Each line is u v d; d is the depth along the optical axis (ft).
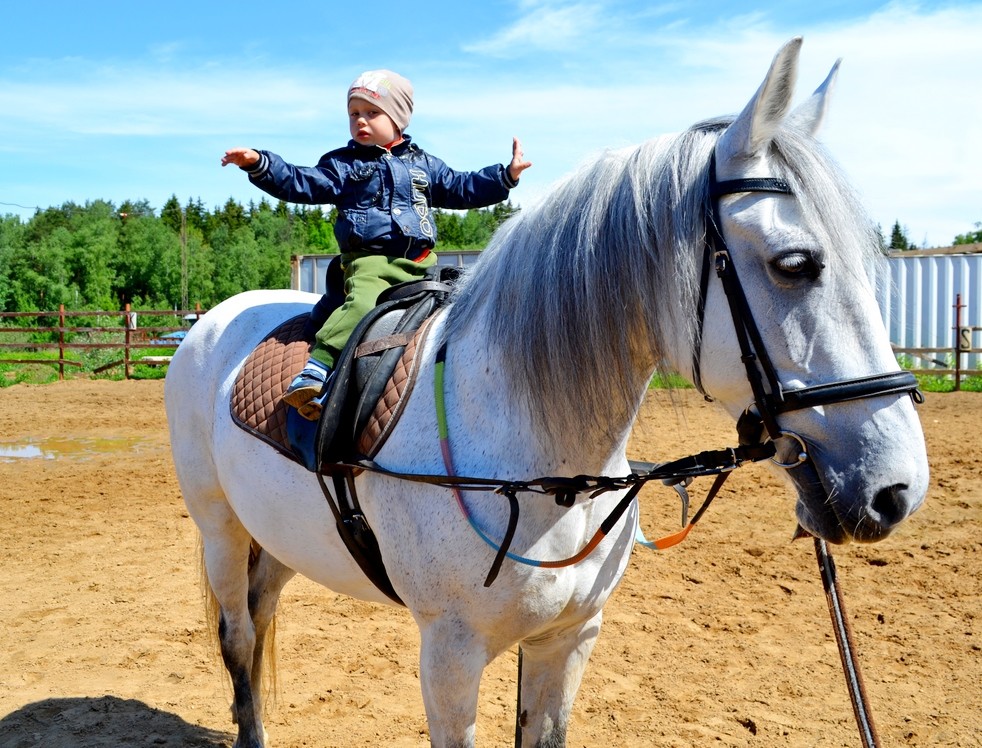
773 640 13.78
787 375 5.50
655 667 12.82
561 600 6.59
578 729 10.98
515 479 6.47
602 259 6.12
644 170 6.08
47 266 179.42
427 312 7.70
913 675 12.37
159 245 202.80
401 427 6.93
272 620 10.63
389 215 7.91
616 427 6.50
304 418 7.57
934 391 45.19
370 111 8.12
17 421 37.32
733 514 21.26
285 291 11.04
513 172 8.25
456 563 6.46
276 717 11.39
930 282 51.47
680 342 5.94
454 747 6.68
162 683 12.52
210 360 9.82
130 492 24.41
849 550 18.26
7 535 20.18
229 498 9.12
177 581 17.12
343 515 7.24
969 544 18.22
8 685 12.32
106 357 62.85
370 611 15.62
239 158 7.50
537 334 6.35
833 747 10.40
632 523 7.29
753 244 5.53
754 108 5.41
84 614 15.26
